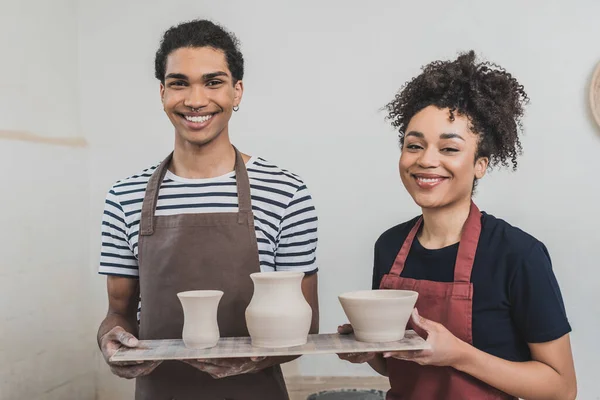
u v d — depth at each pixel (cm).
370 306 117
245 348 121
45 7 266
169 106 144
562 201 265
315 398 239
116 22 292
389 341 120
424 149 125
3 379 230
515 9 268
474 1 271
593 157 264
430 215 131
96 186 295
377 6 277
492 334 121
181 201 150
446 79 126
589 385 263
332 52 279
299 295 124
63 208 275
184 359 123
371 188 278
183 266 145
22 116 249
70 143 282
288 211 150
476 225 127
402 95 137
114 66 292
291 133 282
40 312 255
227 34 150
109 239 156
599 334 262
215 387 147
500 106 127
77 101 292
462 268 125
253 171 153
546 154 266
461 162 124
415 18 275
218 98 143
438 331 115
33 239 253
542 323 117
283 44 282
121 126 293
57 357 266
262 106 283
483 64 133
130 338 125
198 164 151
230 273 145
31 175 253
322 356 278
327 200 280
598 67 259
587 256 264
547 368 118
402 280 133
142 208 150
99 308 297
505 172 268
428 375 125
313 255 154
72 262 281
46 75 266
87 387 290
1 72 237
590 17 264
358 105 278
